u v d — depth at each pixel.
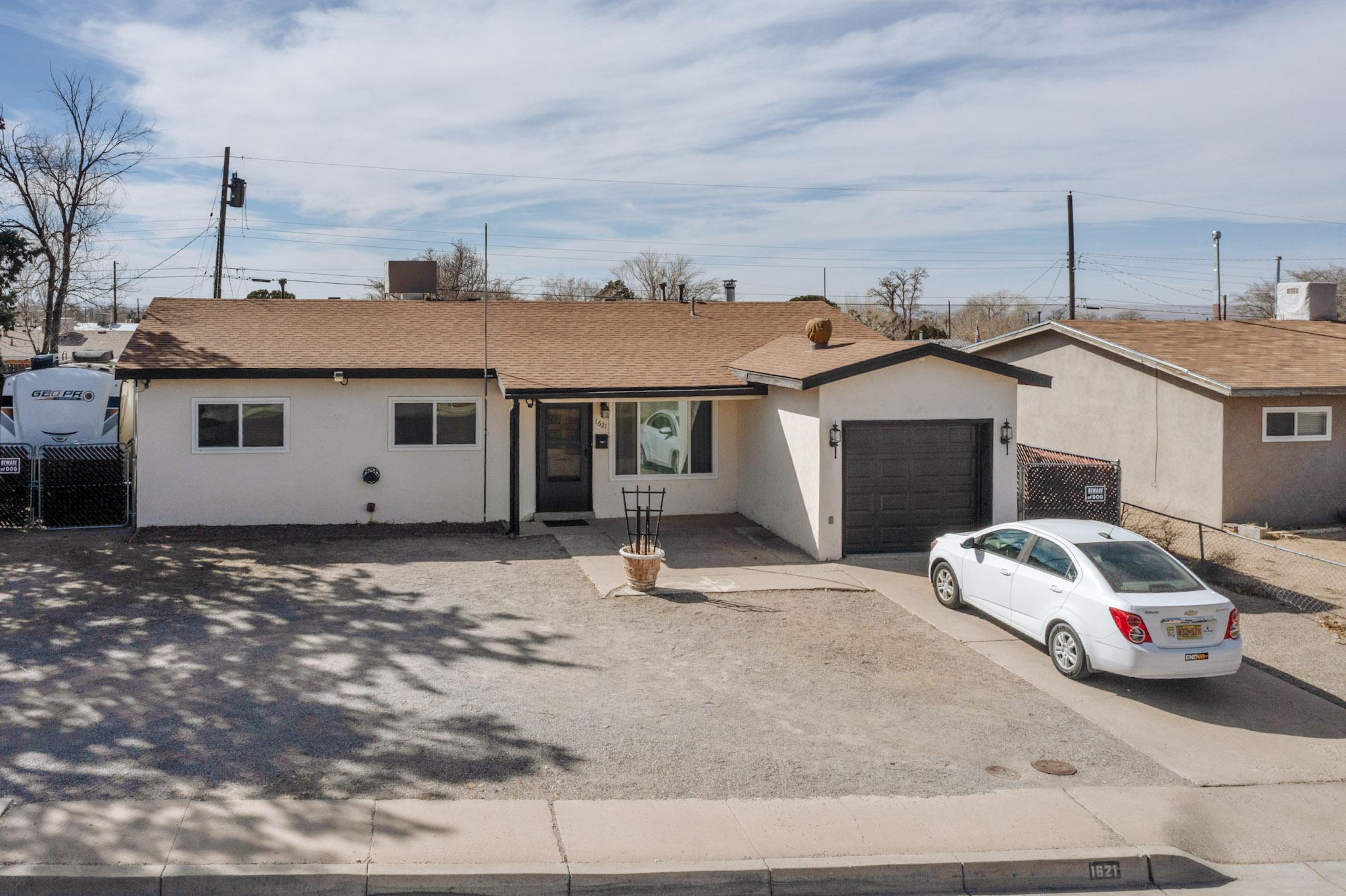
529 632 11.30
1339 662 11.27
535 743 8.21
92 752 7.62
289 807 6.84
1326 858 7.02
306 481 16.67
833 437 15.00
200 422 16.20
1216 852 7.03
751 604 12.76
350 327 18.77
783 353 18.17
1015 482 15.84
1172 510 19.64
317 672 9.70
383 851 6.29
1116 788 7.91
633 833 6.74
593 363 17.95
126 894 5.77
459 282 54.88
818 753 8.28
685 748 8.27
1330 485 19.08
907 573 14.46
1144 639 9.63
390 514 17.02
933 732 8.90
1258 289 58.62
